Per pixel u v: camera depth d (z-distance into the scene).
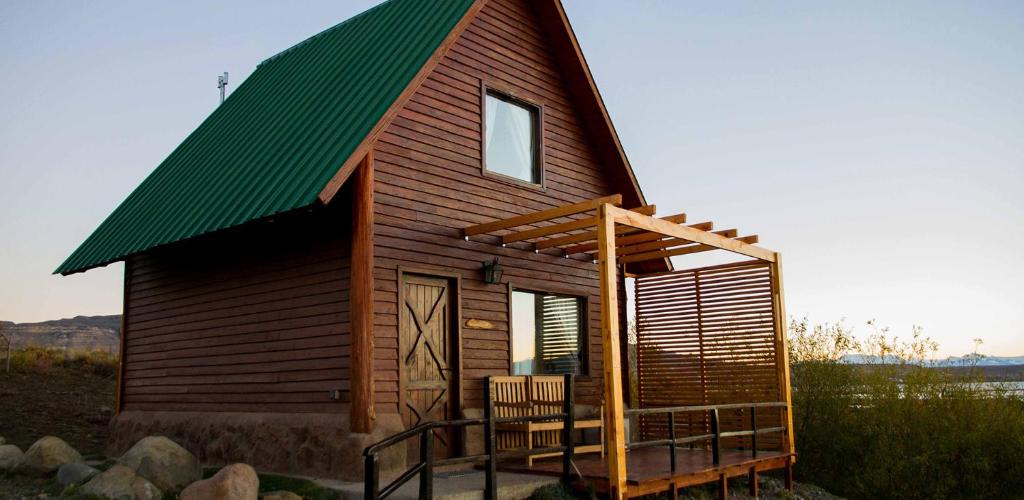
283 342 10.65
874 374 17.56
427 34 11.16
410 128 10.69
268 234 11.19
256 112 13.12
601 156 14.24
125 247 11.71
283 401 10.52
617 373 8.62
